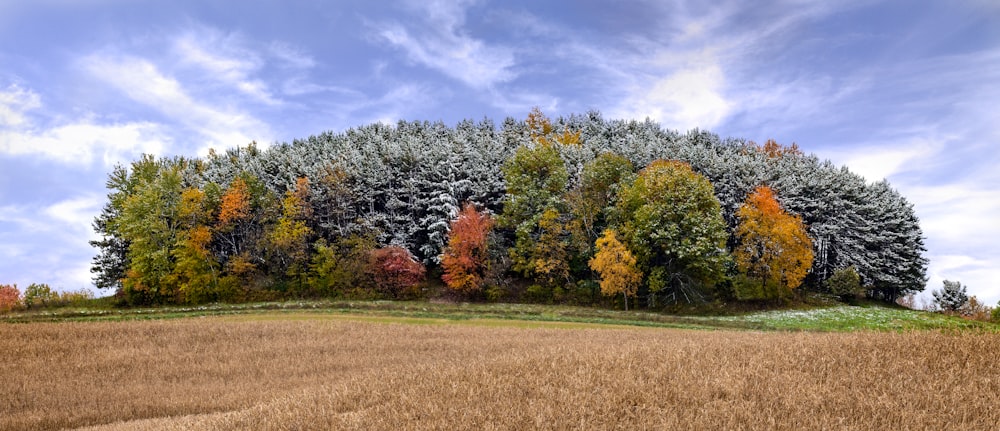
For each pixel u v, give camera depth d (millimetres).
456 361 15453
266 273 65250
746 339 17250
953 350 12859
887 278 66750
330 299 59094
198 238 61406
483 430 9000
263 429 9859
